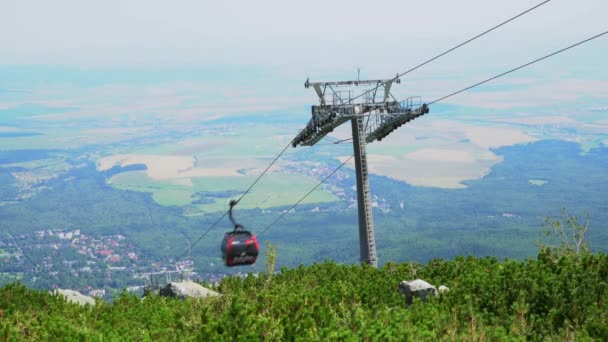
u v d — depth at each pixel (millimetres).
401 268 24328
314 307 15250
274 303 16344
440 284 21781
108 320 18391
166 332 15367
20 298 20922
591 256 18859
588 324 14188
